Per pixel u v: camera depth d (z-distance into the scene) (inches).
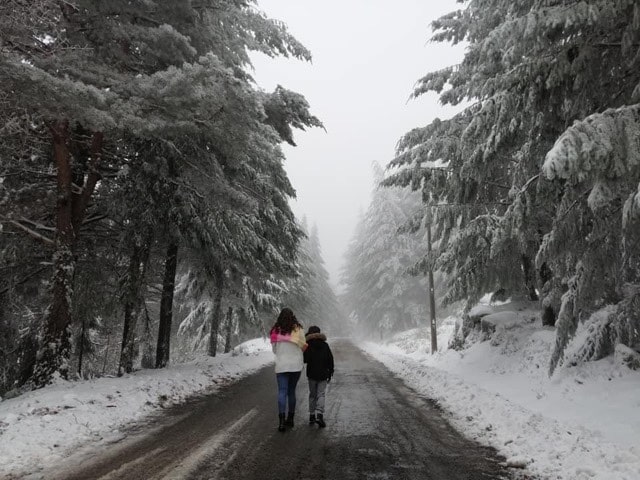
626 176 216.1
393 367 615.2
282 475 167.8
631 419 249.4
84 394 290.8
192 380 405.4
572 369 369.1
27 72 256.8
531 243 462.3
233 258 587.5
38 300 488.1
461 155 420.8
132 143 448.1
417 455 196.2
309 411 271.4
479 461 188.5
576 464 178.4
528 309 601.9
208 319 925.2
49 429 216.2
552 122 300.4
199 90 304.0
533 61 264.4
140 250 464.1
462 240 469.7
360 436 228.1
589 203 222.1
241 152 383.6
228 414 278.4
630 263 304.8
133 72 413.7
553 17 230.1
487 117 300.8
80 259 477.4
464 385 380.8
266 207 538.0
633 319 331.6
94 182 404.8
